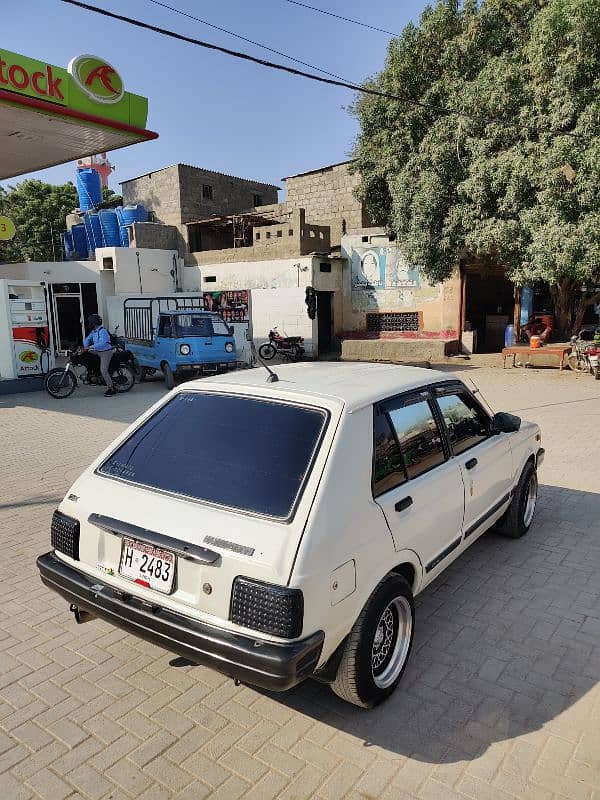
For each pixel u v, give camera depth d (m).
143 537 2.76
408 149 17.31
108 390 13.28
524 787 2.54
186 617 2.63
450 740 2.82
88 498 3.12
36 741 2.83
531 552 4.86
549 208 13.64
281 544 2.48
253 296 21.58
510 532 5.07
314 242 21.33
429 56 16.48
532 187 14.21
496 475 4.37
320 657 2.54
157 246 23.66
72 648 3.59
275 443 2.94
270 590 2.42
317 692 3.20
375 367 4.14
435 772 2.63
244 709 3.05
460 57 15.89
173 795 2.52
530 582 4.36
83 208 29.58
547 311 20.58
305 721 2.96
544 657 3.47
